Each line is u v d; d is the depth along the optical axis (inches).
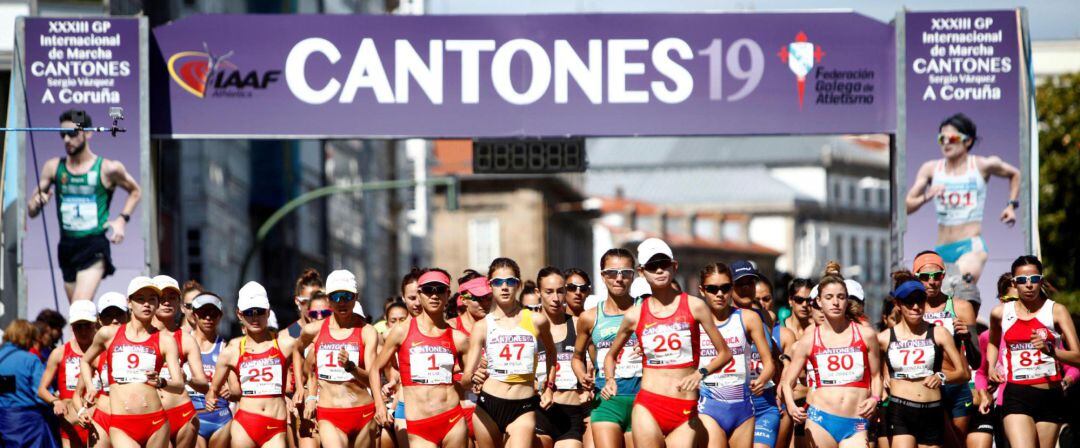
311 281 2214.6
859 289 2006.6
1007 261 2704.2
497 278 1886.1
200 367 1998.0
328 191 4881.9
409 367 1939.0
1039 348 1995.6
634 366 1847.9
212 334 2149.4
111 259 2672.2
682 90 2726.4
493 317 1909.4
